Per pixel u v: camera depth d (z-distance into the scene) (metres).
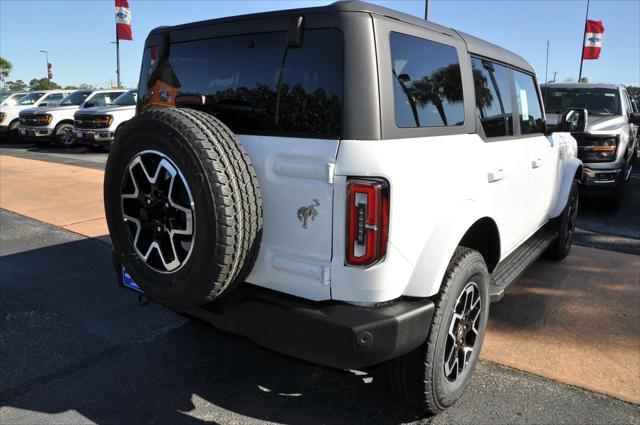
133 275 2.61
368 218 2.20
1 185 9.76
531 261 4.06
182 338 3.78
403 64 2.46
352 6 2.30
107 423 2.80
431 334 2.54
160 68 3.06
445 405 2.79
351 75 2.25
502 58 3.56
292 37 2.39
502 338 3.72
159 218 2.44
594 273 5.08
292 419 2.85
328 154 2.25
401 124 2.43
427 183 2.42
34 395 3.04
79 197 8.68
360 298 2.30
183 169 2.25
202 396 3.06
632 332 3.82
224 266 2.26
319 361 2.38
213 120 2.38
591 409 2.90
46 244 6.03
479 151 2.94
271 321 2.41
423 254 2.46
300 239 2.37
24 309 4.23
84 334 3.81
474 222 2.82
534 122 4.23
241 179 2.27
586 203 8.65
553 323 3.96
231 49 2.67
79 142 16.02
